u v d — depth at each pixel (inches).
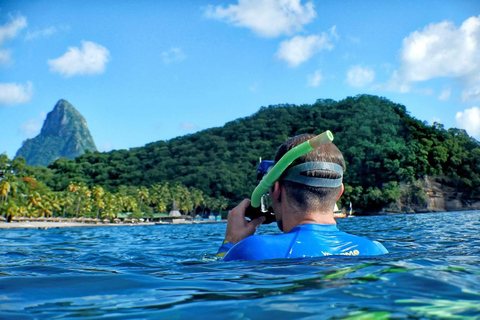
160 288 59.7
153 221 4490.7
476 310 39.8
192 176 6058.1
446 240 211.6
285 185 88.1
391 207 4515.3
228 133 7431.1
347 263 74.7
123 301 51.6
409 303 43.3
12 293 57.0
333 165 85.5
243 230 100.0
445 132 5142.7
